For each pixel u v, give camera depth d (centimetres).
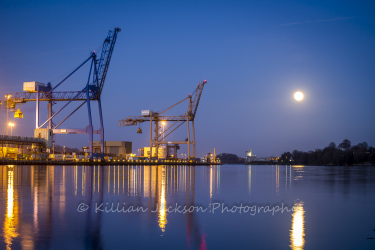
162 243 1424
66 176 5256
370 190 3478
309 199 2709
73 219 1828
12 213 1961
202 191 3259
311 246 1403
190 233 1578
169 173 7212
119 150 19388
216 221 1833
